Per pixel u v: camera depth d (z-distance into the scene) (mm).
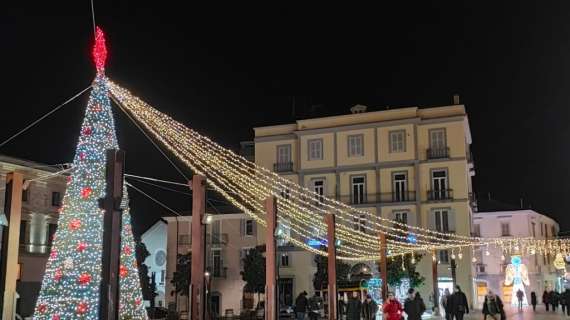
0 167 41438
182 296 53969
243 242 54688
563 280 67250
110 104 17016
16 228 14477
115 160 10375
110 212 10125
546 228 69750
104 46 17188
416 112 52094
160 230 60375
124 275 16578
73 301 15633
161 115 18016
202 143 22781
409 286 43750
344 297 33875
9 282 14086
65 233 16062
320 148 54062
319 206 52812
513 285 56250
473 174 60125
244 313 32969
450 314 24188
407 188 51281
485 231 65062
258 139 55969
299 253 51281
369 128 53062
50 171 45094
